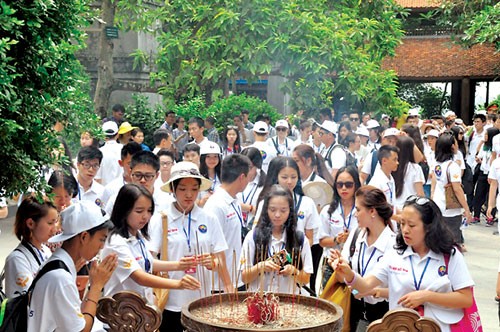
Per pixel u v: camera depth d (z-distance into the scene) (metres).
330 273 5.54
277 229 5.21
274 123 16.08
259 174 7.79
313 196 6.77
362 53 15.81
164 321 5.12
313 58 13.85
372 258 5.06
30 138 3.47
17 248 4.36
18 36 3.20
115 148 8.75
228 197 5.79
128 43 20.08
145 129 14.55
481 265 10.23
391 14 17.89
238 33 13.45
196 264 4.75
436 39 26.45
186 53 13.88
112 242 4.57
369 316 5.08
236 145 11.93
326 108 14.47
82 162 6.69
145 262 4.77
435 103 29.64
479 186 13.79
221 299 4.30
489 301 8.34
